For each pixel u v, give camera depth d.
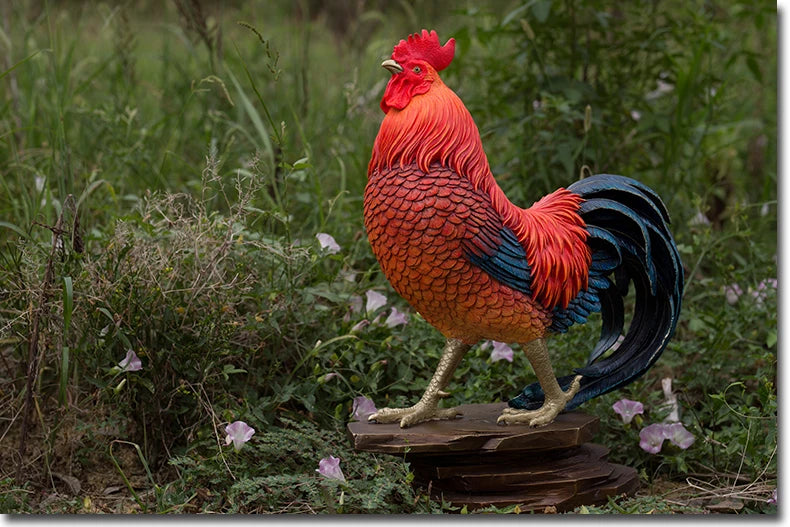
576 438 3.26
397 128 3.06
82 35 7.54
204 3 8.84
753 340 4.51
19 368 3.95
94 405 3.79
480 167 3.07
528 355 3.26
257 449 3.54
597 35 5.97
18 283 3.64
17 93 5.75
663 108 6.02
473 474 3.30
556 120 5.11
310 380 3.82
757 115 6.96
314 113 6.30
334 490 3.21
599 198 3.31
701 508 3.38
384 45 6.72
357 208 5.59
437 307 3.13
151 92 6.62
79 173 5.22
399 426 3.31
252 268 3.91
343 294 4.01
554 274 3.13
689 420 4.03
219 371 3.70
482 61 5.81
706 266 5.45
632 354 3.45
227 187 5.30
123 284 3.59
